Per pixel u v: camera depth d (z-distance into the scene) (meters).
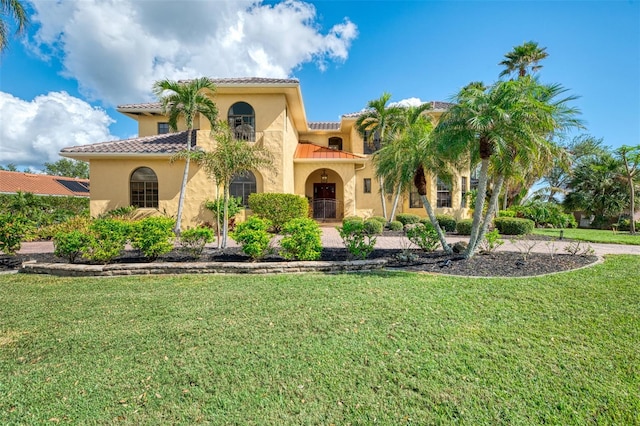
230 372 3.42
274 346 4.00
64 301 5.83
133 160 17.45
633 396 3.01
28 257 9.66
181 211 16.19
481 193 9.08
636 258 9.45
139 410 2.84
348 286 6.60
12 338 4.30
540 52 23.08
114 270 7.85
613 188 25.53
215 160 10.65
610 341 4.07
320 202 23.84
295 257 8.81
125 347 4.02
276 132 18.12
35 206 17.61
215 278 7.51
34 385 3.23
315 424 2.68
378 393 3.08
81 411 2.84
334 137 26.55
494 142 7.86
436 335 4.27
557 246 12.47
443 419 2.74
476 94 7.88
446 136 8.27
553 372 3.40
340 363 3.59
